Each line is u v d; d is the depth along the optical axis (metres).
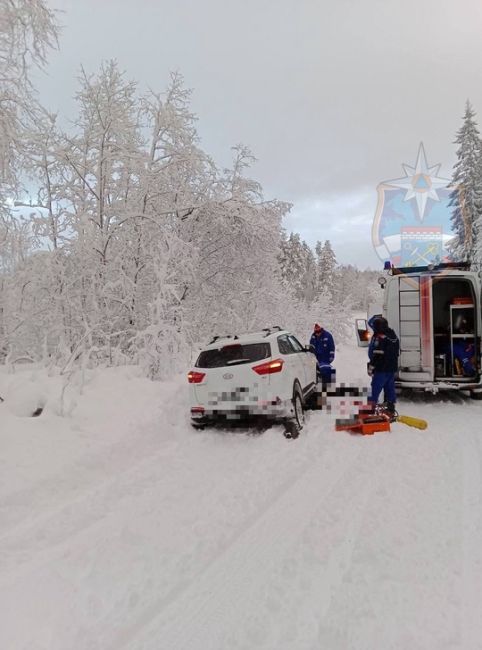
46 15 7.53
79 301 10.16
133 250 11.31
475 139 22.16
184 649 2.73
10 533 4.22
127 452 6.38
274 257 14.22
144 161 11.58
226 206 12.50
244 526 4.25
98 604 3.18
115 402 7.81
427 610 2.96
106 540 4.05
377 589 3.19
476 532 3.95
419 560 3.54
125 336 11.23
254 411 6.98
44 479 5.25
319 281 47.44
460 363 9.57
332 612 2.97
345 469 5.64
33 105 7.98
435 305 10.01
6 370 9.40
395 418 7.88
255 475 5.48
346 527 4.11
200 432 7.44
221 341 7.57
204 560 3.70
